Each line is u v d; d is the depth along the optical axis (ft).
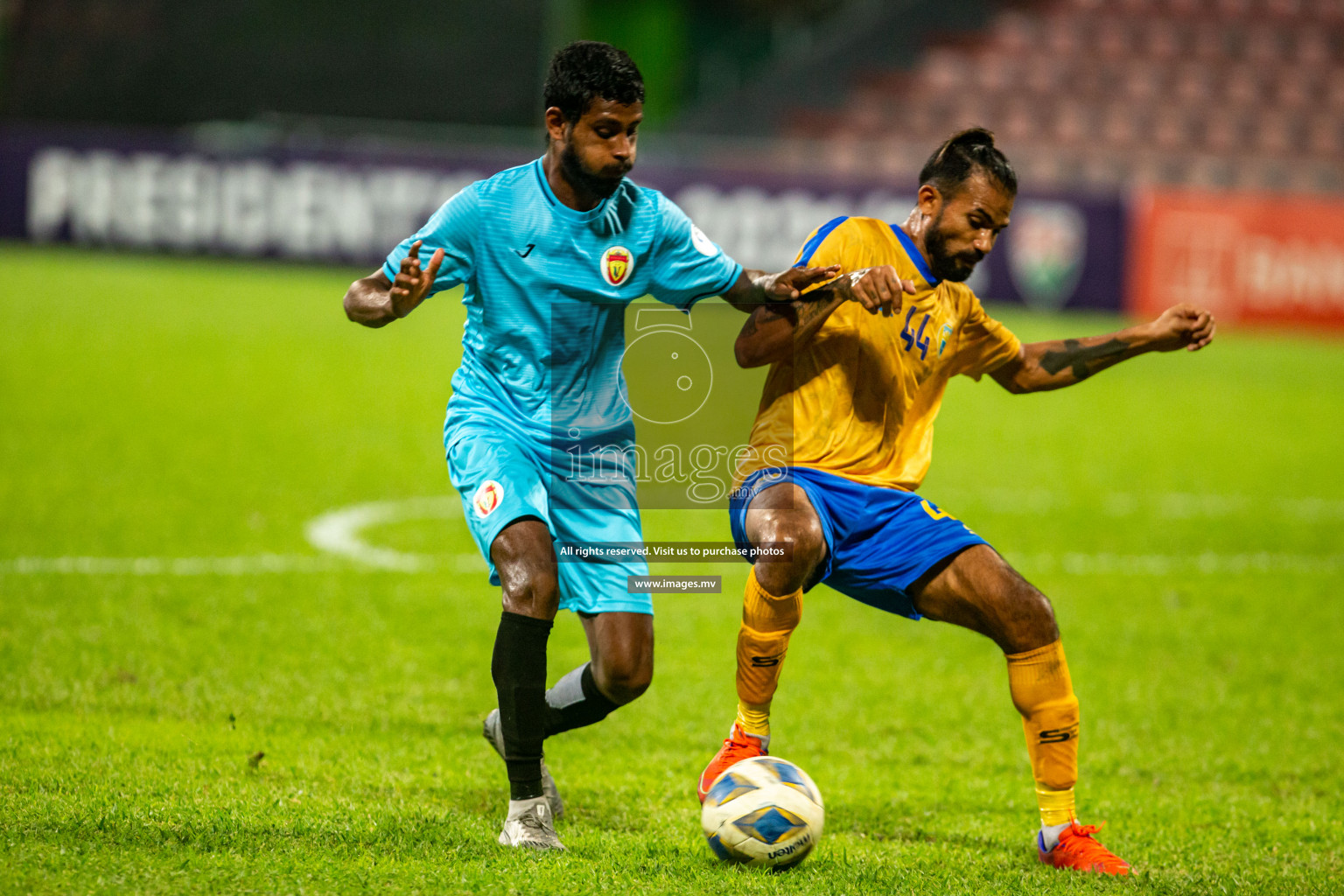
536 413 45.65
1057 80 316.19
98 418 128.98
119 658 65.10
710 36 346.33
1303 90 311.68
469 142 288.92
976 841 47.78
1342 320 221.46
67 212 229.66
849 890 39.88
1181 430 160.25
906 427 48.57
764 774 41.96
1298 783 57.62
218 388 148.66
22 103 287.48
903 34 328.90
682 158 274.57
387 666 67.77
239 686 62.18
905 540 46.34
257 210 228.22
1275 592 93.66
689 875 40.37
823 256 46.78
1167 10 322.96
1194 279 220.64
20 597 75.31
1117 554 102.63
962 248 45.88
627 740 59.36
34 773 46.29
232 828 41.50
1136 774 58.23
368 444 127.24
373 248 227.20
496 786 50.52
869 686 70.23
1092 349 50.39
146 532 92.43
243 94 288.10
